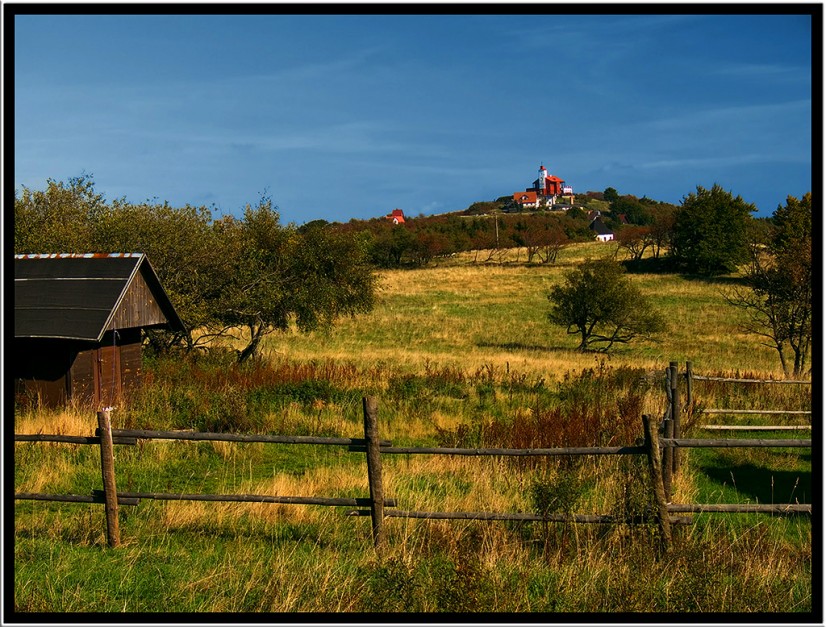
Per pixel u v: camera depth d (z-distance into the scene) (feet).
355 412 48.93
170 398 47.44
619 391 55.98
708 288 185.68
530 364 88.43
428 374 63.93
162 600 18.24
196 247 70.13
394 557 19.34
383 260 271.08
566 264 242.99
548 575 19.51
